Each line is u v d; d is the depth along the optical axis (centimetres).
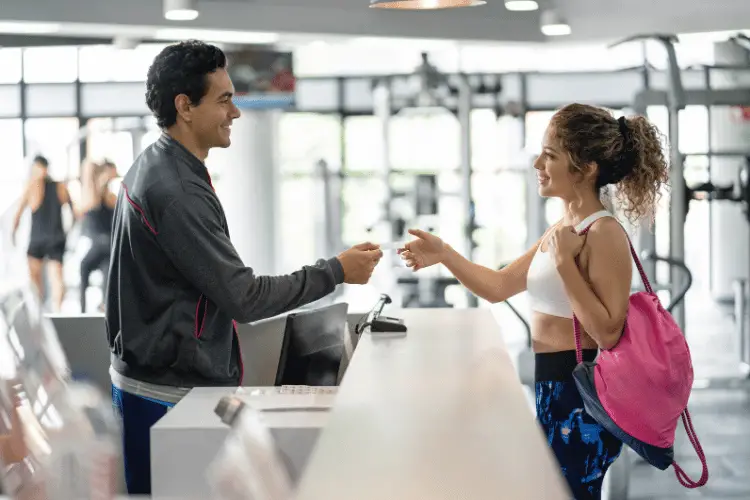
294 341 237
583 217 234
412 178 938
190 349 217
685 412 231
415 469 113
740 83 729
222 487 120
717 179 988
